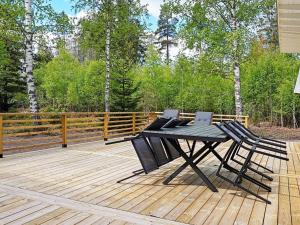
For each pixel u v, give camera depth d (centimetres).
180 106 1870
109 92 1221
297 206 310
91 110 2105
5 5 864
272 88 1634
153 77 1911
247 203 317
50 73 2183
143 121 1059
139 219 270
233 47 1062
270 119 1733
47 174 425
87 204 306
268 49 1880
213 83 1794
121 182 391
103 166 484
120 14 1166
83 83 2072
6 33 933
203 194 346
